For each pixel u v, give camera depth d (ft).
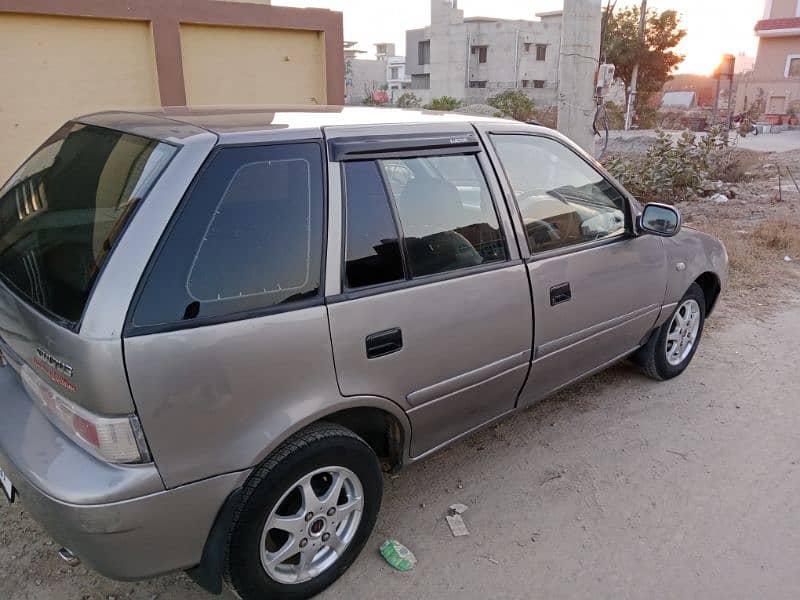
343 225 8.20
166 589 8.71
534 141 11.19
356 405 8.31
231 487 7.29
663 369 14.69
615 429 13.02
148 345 6.52
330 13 23.44
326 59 23.82
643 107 135.03
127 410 6.48
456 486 11.09
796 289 21.68
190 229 6.98
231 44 22.03
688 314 14.89
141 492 6.66
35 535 9.47
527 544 9.77
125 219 6.84
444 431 9.98
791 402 14.25
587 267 11.41
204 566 7.52
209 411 6.98
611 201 12.42
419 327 8.84
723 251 15.44
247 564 7.61
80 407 6.64
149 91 20.77
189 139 7.38
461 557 9.45
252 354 7.22
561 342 11.20
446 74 194.39
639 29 135.54
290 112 9.45
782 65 126.72
